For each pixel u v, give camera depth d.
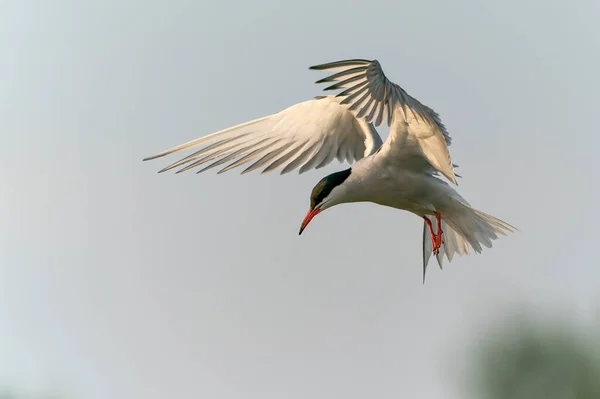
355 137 11.72
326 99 11.39
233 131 11.14
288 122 11.39
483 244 11.51
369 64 7.80
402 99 8.30
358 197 11.24
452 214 11.39
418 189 11.08
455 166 11.66
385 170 10.97
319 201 11.22
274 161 11.34
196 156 10.88
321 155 11.64
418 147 10.58
